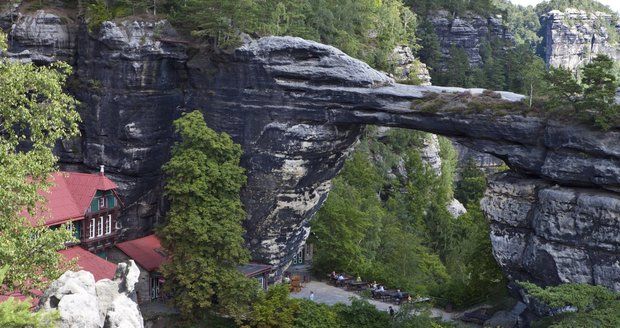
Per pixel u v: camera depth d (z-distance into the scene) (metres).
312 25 87.56
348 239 79.62
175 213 65.50
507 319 67.06
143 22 71.88
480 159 133.38
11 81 45.47
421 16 146.25
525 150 61.56
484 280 74.50
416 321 63.38
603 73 57.44
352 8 97.19
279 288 65.69
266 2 76.88
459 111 63.03
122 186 73.75
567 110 59.69
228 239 64.50
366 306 65.75
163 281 68.56
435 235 101.88
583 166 58.31
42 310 29.53
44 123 46.66
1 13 73.62
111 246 68.31
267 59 69.56
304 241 77.44
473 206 104.44
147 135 73.06
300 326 63.47
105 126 73.25
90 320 29.98
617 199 56.81
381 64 101.94
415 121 65.38
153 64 71.94
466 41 147.12
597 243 57.56
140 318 32.41
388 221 90.88
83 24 73.62
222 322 65.31
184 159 66.25
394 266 83.56
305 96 68.94
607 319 49.72
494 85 133.00
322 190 74.62
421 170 107.69
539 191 60.75
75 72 75.00
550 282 60.09
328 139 70.00
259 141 70.88
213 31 70.81
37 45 73.88
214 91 72.75
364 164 97.88
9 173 42.66
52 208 62.31
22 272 41.84
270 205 71.69
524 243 62.38
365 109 67.31
